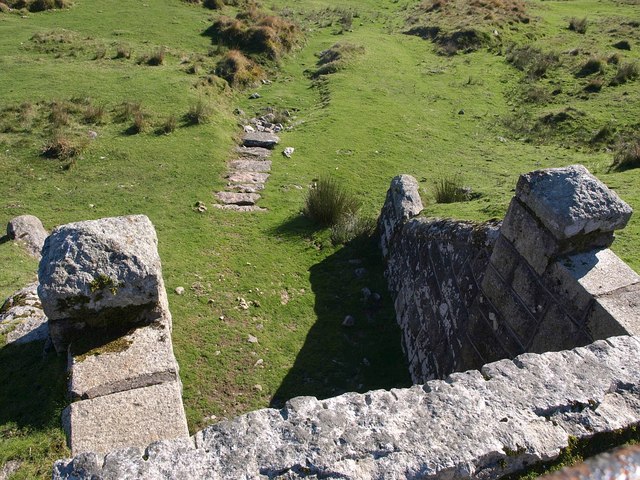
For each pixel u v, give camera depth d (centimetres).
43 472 390
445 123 1602
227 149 1322
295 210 1066
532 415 329
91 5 2297
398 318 769
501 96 1823
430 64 2098
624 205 440
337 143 1402
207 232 954
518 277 495
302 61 2117
